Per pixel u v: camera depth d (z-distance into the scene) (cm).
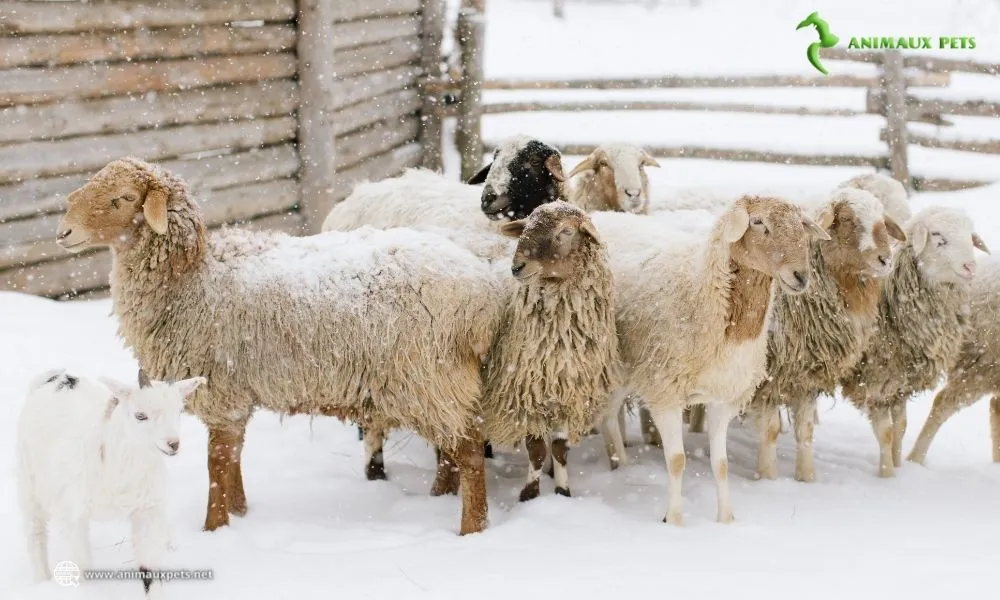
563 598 434
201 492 583
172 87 962
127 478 426
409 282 530
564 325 538
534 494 593
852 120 2045
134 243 529
